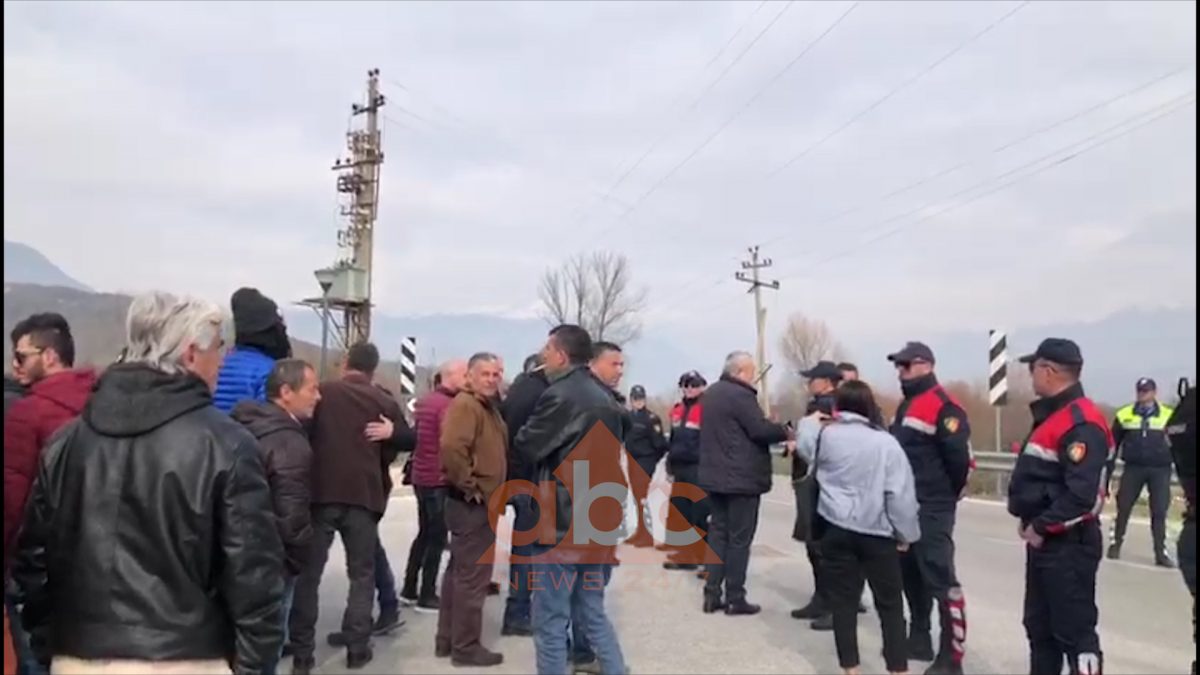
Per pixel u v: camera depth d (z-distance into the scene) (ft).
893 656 15.90
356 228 73.00
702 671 17.78
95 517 8.03
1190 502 12.60
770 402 121.39
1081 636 14.30
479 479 17.85
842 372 21.65
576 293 110.42
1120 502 30.76
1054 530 14.38
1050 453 14.60
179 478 8.04
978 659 18.57
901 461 15.87
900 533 15.69
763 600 24.41
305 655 17.20
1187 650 19.12
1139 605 23.39
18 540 8.56
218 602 8.41
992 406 55.21
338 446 17.43
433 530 22.97
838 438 16.26
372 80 74.69
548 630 15.72
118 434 8.12
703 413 23.04
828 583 16.66
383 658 18.66
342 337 66.13
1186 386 12.73
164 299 8.61
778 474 78.23
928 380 17.97
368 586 18.01
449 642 18.78
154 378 8.29
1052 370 14.75
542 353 20.61
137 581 7.97
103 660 7.91
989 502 48.96
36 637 8.83
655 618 22.24
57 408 9.84
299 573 15.49
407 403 52.95
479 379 18.01
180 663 8.03
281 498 14.20
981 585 26.02
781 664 18.28
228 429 8.46
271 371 15.30
